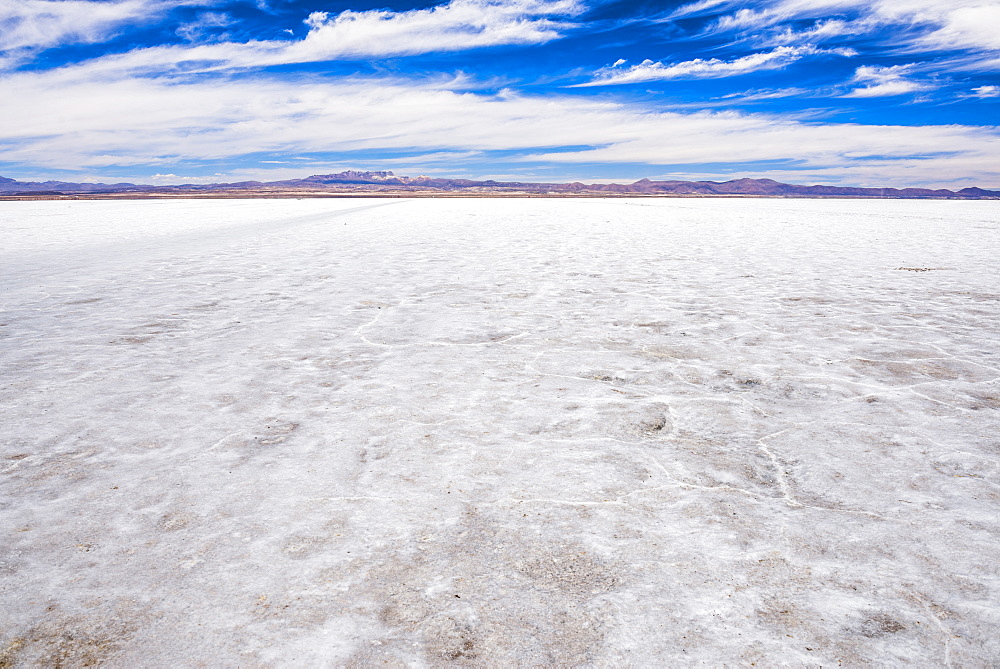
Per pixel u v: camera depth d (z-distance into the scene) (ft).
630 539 7.43
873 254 41.63
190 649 5.52
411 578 6.60
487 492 8.67
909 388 13.67
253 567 6.79
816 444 10.55
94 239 53.72
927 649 5.55
